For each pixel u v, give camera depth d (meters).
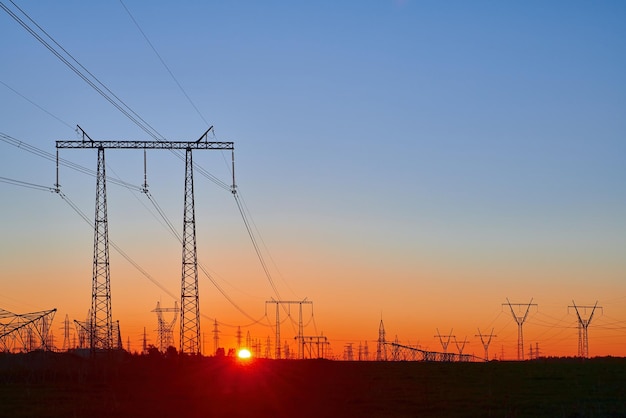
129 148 102.62
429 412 71.50
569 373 118.38
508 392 90.88
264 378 112.56
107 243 103.12
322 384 104.00
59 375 106.94
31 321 107.06
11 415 65.44
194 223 106.00
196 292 105.88
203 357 118.31
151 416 65.25
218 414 67.44
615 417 67.81
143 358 126.25
